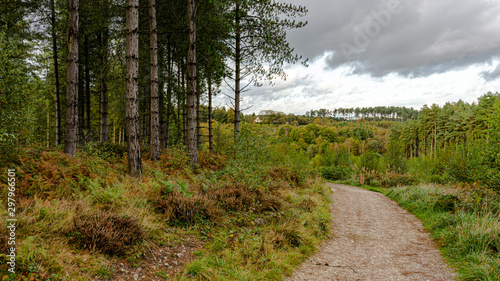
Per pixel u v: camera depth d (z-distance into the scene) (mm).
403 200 12906
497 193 9109
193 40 11203
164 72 16297
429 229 8086
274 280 4441
